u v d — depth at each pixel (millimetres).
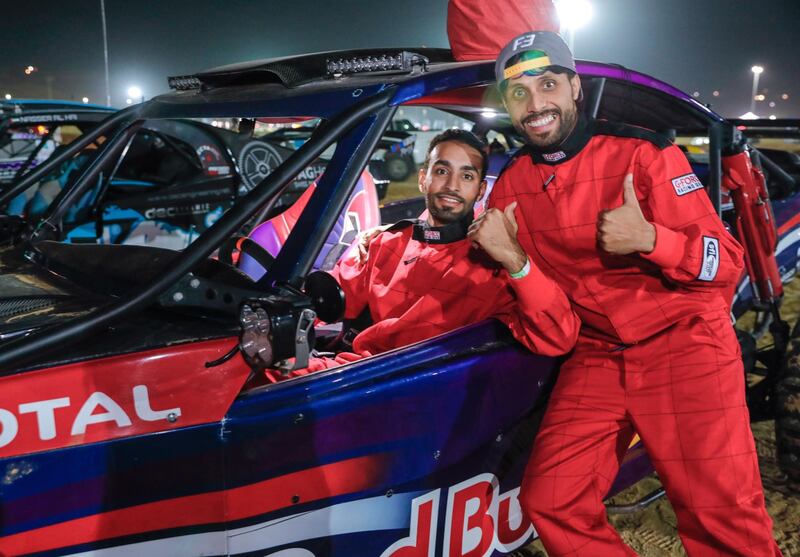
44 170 2461
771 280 3051
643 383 1930
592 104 2361
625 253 1789
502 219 1836
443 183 2215
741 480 1817
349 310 2547
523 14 2193
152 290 1546
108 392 1485
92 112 6695
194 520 1578
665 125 2973
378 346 2256
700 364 1883
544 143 1912
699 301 1939
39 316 1681
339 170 1779
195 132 5812
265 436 1618
